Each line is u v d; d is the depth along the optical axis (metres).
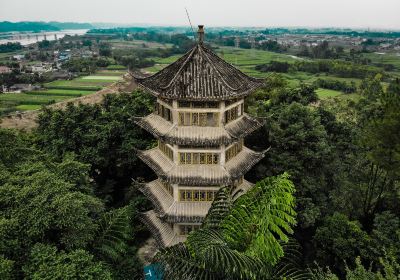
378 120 47.88
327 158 54.06
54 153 55.53
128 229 39.31
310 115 54.56
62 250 30.47
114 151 58.81
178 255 22.52
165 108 38.84
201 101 35.50
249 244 21.33
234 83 37.62
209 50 39.69
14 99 138.25
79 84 171.12
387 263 29.84
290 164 51.16
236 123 39.38
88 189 43.72
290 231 20.22
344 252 43.66
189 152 37.81
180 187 39.03
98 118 60.62
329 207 54.91
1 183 34.75
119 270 38.59
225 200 26.02
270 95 82.81
